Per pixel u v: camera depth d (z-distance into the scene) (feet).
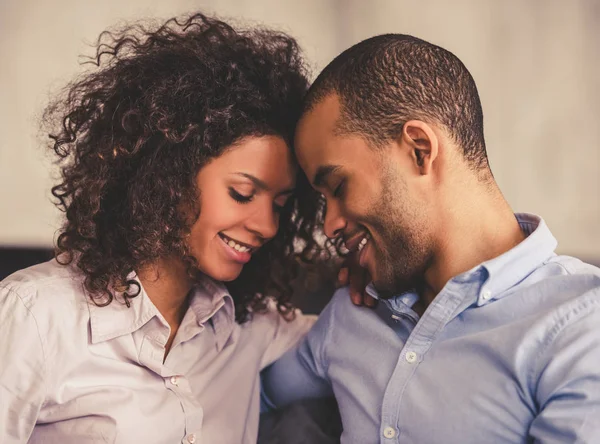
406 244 3.34
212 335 3.96
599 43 7.84
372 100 3.31
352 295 3.86
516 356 3.07
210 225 3.63
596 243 7.86
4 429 3.27
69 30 7.68
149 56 3.86
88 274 3.57
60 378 3.40
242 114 3.57
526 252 3.30
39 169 7.53
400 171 3.29
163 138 3.65
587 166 7.95
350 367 3.68
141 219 3.61
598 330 2.97
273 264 4.31
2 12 7.52
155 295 3.82
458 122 3.35
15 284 3.45
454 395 3.20
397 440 3.32
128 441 3.37
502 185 8.02
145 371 3.61
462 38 8.09
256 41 4.06
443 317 3.33
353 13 8.21
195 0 7.92
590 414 2.80
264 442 4.00
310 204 4.17
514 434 3.07
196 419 3.61
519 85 7.99
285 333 4.30
